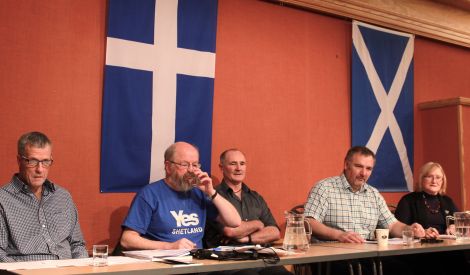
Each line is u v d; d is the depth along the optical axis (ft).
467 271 12.84
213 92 14.08
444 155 17.85
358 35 17.01
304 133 15.80
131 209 10.36
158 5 13.32
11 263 7.22
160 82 13.24
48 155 9.36
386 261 11.92
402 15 18.03
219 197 10.71
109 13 12.59
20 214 9.23
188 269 6.96
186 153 10.62
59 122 11.94
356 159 12.35
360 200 12.60
